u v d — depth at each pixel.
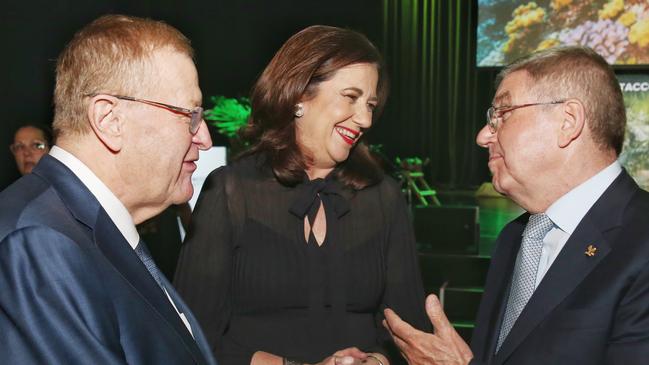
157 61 1.23
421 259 5.48
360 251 1.91
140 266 1.20
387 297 1.97
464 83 11.27
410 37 11.27
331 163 1.88
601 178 1.53
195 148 1.35
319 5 10.62
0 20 6.43
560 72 1.52
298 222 1.88
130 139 1.21
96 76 1.19
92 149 1.21
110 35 1.21
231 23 10.41
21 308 1.04
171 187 1.30
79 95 1.19
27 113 6.53
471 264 5.40
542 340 1.46
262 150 1.92
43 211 1.12
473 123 11.26
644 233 1.43
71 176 1.18
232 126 7.11
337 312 1.86
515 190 1.62
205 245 1.83
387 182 2.02
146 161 1.23
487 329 1.77
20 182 1.19
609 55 7.70
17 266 1.05
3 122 6.39
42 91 6.62
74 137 1.21
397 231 1.99
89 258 1.11
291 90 1.79
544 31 7.98
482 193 10.12
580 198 1.53
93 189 1.21
